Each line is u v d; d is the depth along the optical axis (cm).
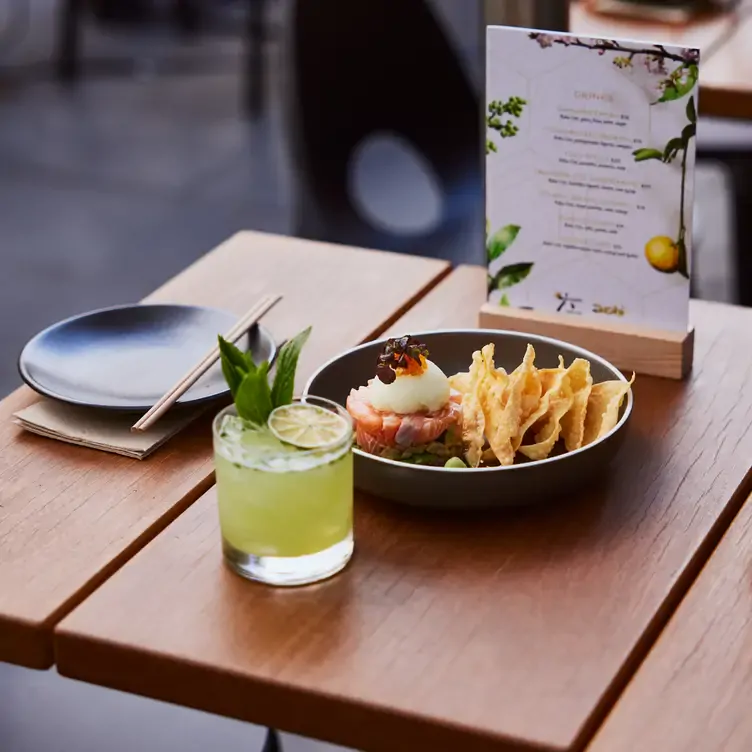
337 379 177
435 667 153
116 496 169
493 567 161
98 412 178
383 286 200
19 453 174
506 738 148
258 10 482
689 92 175
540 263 186
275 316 195
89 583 161
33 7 591
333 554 160
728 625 156
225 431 160
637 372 184
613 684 152
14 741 212
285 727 153
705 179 435
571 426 170
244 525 159
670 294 182
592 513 166
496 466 169
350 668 153
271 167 454
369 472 164
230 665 154
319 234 277
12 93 514
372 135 275
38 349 183
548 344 179
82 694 219
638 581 159
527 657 154
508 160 183
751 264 304
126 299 372
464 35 309
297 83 267
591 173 181
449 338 181
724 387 182
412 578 160
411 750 151
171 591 159
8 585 160
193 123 490
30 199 434
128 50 555
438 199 283
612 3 272
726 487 169
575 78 178
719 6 269
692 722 149
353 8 264
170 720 213
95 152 467
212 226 415
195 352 186
